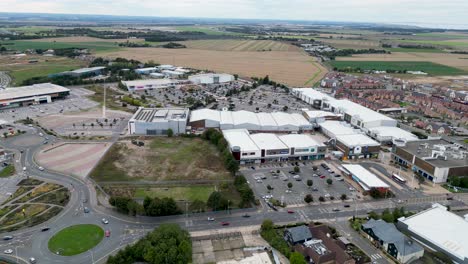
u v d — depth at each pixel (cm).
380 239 10900
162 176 15325
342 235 11506
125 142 19212
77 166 16100
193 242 10994
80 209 12644
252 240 11181
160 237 10344
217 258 10312
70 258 10112
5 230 11331
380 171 16675
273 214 12662
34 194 13575
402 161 17525
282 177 15625
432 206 12950
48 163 16375
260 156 17125
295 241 10794
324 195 14138
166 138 19988
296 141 18362
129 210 12262
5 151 17612
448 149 17688
